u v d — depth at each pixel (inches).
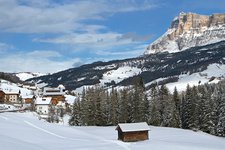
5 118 3634.4
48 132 3238.2
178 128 4950.8
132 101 5457.7
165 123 5305.1
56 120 6245.1
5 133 2564.0
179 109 5556.1
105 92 5890.8
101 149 2566.4
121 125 3558.1
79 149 2439.7
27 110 6304.1
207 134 4507.9
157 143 3157.0
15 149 1798.7
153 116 5393.7
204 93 5103.3
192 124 4938.5
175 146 2928.2
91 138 3356.3
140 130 3494.1
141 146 2945.4
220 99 4808.1
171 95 5762.8
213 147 3006.9
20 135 2657.5
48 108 7687.0
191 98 5064.0
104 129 4785.9
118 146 2847.0
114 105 5506.9
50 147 2361.0
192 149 2805.1
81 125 5575.8
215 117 4736.7
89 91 5679.1
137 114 5378.9
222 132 4544.8
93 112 5516.7
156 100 5492.1
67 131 3651.6
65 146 2519.7
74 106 5733.3
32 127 3353.8
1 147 1761.8
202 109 4884.4
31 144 2186.3
